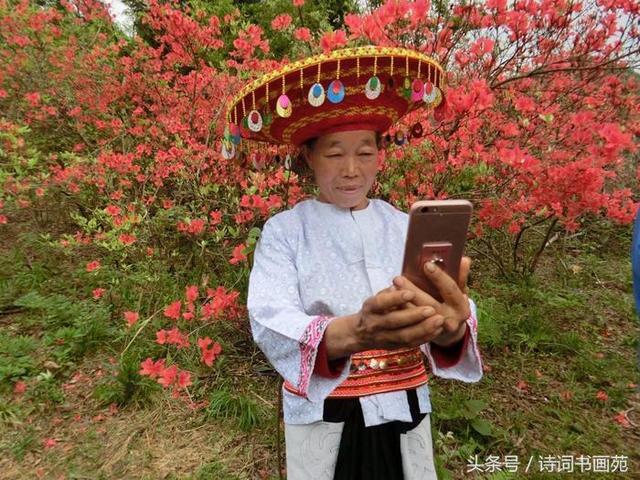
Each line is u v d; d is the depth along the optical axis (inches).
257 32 140.6
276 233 53.2
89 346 127.6
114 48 192.7
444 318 35.8
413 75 49.7
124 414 109.0
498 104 124.8
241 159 71.4
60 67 196.1
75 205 183.5
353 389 50.3
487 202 118.8
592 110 129.0
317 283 50.3
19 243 174.6
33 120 196.1
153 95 183.9
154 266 141.9
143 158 166.6
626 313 151.6
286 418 53.5
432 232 36.0
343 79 46.6
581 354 127.8
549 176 100.3
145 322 119.0
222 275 142.8
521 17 111.6
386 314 35.7
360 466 51.9
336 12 183.2
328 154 49.5
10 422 106.8
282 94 45.9
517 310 143.6
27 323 137.8
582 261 182.1
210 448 99.5
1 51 189.6
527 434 103.7
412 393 52.7
